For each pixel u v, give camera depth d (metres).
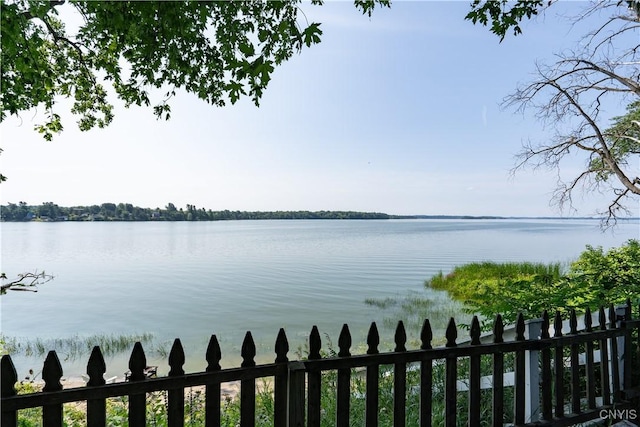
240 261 43.84
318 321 16.47
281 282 28.03
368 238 92.81
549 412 2.94
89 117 7.01
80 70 6.27
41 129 6.04
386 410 3.77
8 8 2.67
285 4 3.48
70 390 1.79
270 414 3.87
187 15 3.69
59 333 15.50
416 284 26.28
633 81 8.31
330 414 3.63
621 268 6.86
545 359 2.95
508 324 5.07
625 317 3.31
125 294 24.48
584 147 9.20
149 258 49.41
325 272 33.25
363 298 21.48
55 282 29.81
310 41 2.55
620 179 8.45
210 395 2.05
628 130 9.69
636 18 7.68
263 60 2.36
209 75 5.08
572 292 5.27
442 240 81.75
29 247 73.38
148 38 3.86
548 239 81.44
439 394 3.93
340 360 2.32
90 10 3.67
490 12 4.30
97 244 81.75
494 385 2.79
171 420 1.99
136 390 1.90
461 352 2.63
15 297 23.83
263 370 2.17
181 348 2.02
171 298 22.73
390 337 13.31
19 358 12.45
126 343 13.95
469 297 19.25
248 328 15.61
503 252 50.59
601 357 3.20
